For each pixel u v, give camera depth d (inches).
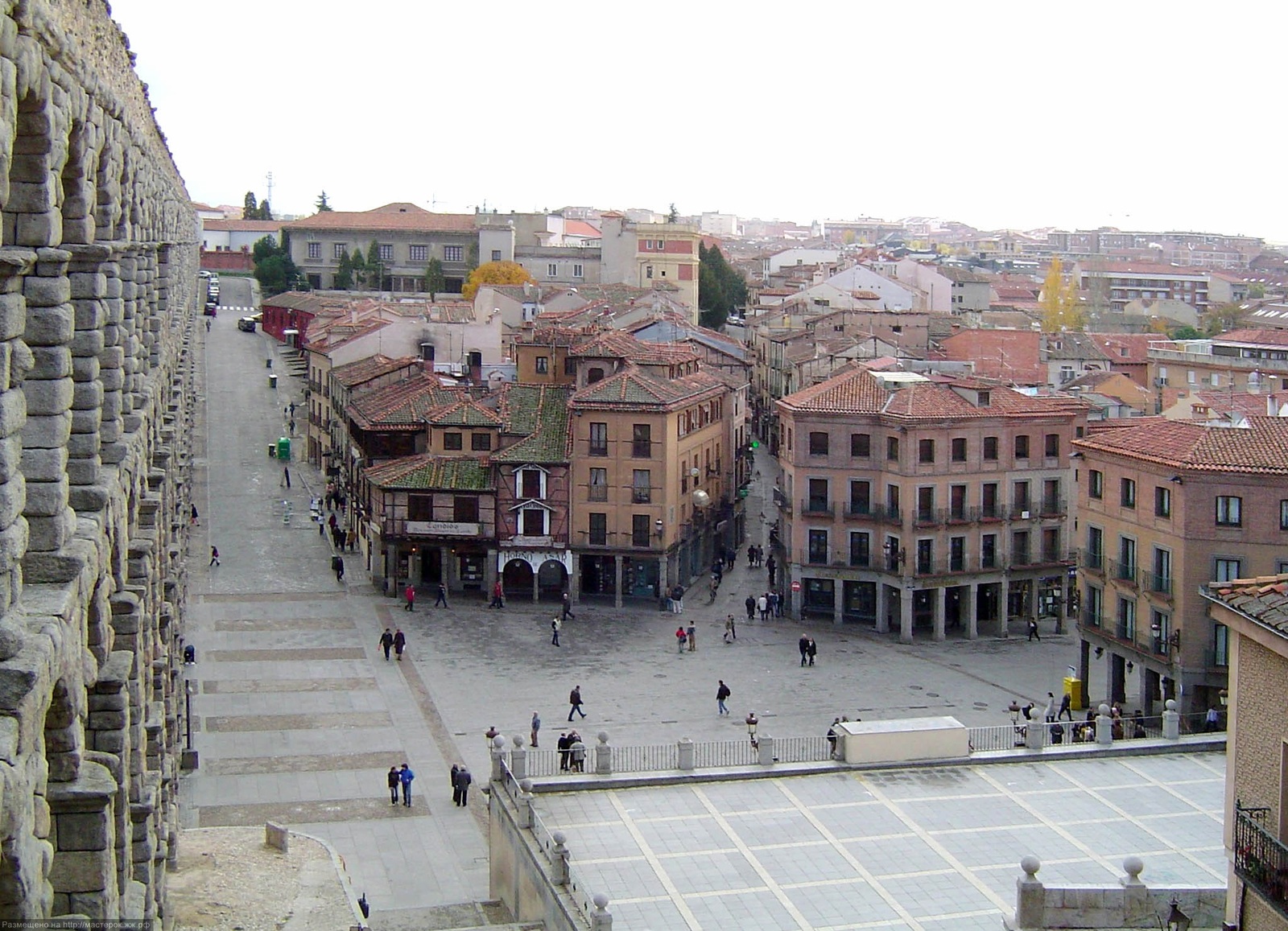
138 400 1423.5
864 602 3695.9
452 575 3855.8
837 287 7632.9
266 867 1903.3
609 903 1582.2
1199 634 2704.2
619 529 3727.9
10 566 689.6
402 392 4215.1
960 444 3538.4
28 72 744.3
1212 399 3914.9
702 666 3230.8
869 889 1616.6
